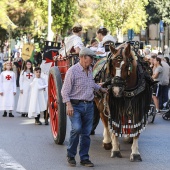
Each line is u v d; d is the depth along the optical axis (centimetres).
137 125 1254
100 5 5275
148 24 7169
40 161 1281
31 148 1445
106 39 1465
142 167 1217
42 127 1850
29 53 3195
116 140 1320
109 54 1269
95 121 1627
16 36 6022
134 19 5241
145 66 1292
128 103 1246
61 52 1572
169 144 1516
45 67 1955
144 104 1259
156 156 1342
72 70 1212
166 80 2356
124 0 5181
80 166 1226
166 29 7775
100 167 1216
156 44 7856
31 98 1925
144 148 1452
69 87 1209
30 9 5112
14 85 2220
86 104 1217
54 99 1519
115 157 1316
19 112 2194
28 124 1933
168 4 6606
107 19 5203
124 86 1197
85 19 5406
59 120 1447
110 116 1258
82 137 1230
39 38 5178
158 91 2355
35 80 1927
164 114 2130
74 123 1210
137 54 1316
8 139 1586
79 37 1476
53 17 4406
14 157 1328
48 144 1503
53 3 4359
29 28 5350
